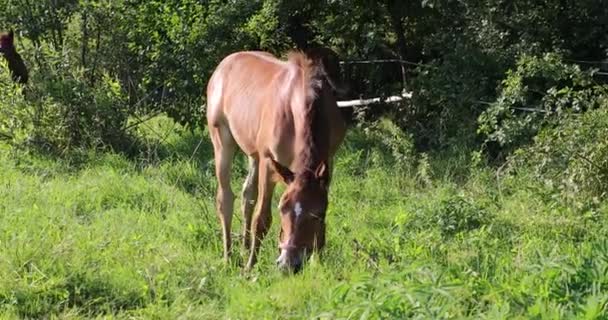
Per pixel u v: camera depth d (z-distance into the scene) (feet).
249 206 28.84
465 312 20.39
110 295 23.88
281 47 45.01
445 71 41.22
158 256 26.96
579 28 41.93
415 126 42.06
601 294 20.12
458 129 40.29
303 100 24.57
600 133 33.19
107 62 46.01
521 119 37.47
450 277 21.88
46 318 22.57
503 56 40.98
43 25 45.60
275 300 22.84
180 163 39.52
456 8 43.29
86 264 25.41
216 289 24.79
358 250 26.37
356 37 45.19
